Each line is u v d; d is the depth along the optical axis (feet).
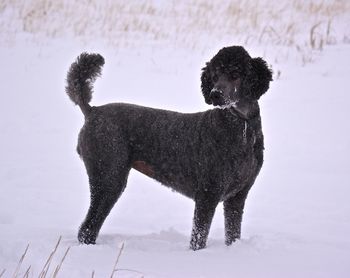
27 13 80.33
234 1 88.28
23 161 41.24
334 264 21.74
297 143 42.88
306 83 56.95
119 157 26.48
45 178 38.09
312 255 23.12
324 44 69.51
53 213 31.86
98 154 26.68
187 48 70.64
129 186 38.17
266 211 32.01
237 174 24.40
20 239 24.35
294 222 30.14
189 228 30.01
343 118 47.50
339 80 57.47
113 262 21.43
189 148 25.25
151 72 62.54
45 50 70.13
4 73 62.85
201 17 81.61
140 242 25.54
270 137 44.16
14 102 54.65
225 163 24.17
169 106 50.67
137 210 33.53
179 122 25.84
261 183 36.45
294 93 54.34
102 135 26.61
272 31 73.82
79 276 18.58
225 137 24.09
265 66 25.30
